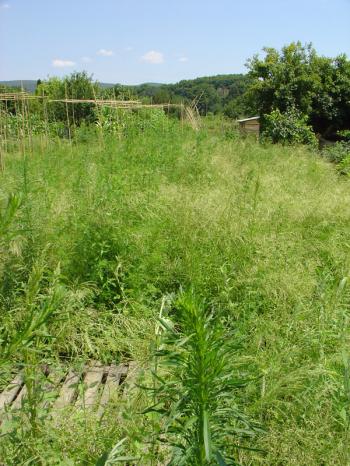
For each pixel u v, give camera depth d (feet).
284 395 10.39
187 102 57.67
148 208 19.24
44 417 8.46
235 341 7.30
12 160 33.65
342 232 20.35
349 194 25.80
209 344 6.56
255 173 27.86
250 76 74.49
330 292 13.82
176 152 31.14
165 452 8.82
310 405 9.70
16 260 14.76
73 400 11.44
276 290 14.85
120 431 9.17
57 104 67.15
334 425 9.58
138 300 15.49
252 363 10.96
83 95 67.05
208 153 32.58
